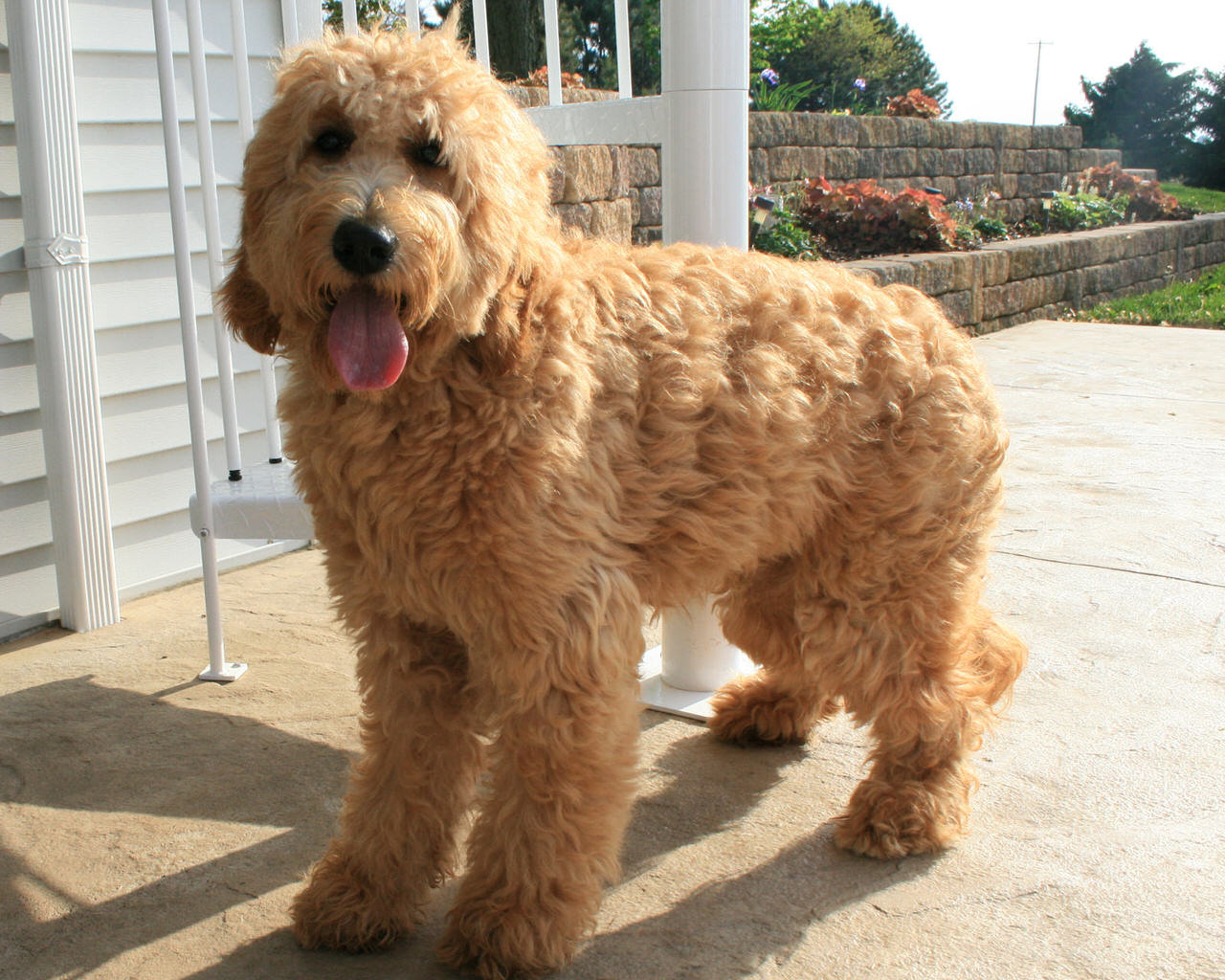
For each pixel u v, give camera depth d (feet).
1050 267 18.98
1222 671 6.15
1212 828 4.90
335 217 3.62
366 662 4.42
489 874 4.24
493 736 4.48
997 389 12.90
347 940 4.30
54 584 6.93
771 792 5.26
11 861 4.74
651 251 4.60
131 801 5.14
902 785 4.88
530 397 3.93
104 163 7.02
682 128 5.72
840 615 4.81
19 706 5.90
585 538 4.00
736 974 4.18
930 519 4.72
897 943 4.31
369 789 4.44
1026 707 5.82
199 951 4.30
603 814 4.18
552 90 6.94
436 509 3.90
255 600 7.30
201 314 7.57
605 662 4.07
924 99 22.44
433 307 3.71
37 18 6.29
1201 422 11.14
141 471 7.35
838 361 4.53
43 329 6.51
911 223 16.98
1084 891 4.55
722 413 4.30
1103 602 7.00
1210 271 26.05
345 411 3.95
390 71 3.80
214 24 7.54
